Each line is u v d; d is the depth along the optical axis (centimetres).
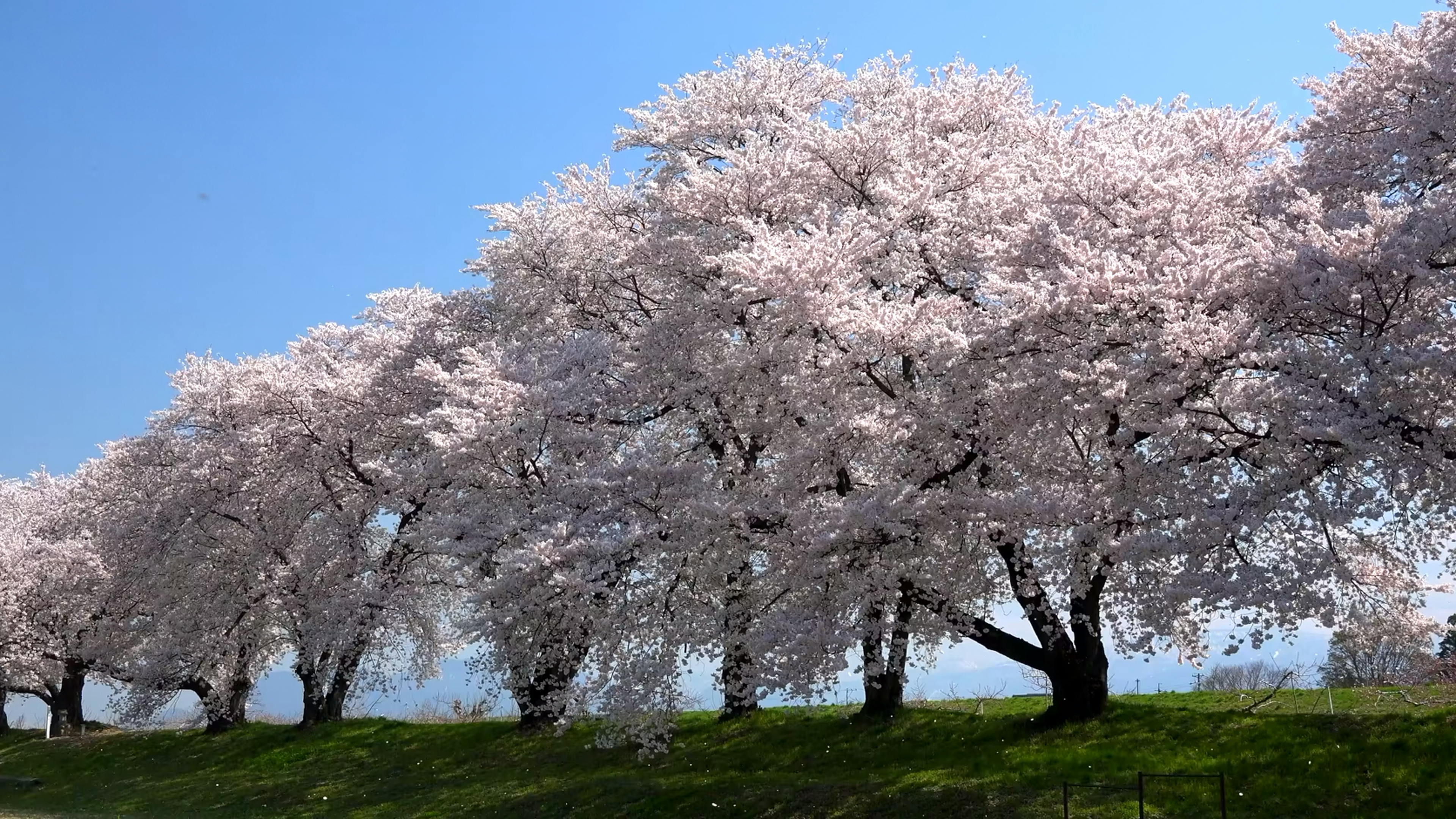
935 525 1591
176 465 2656
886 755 1828
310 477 2509
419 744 2495
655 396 1975
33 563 3272
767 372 1753
